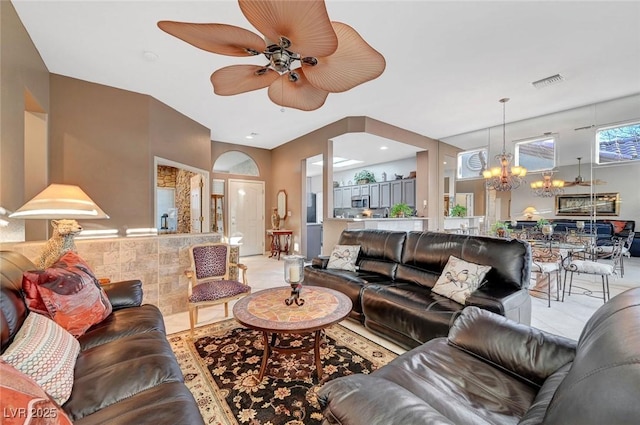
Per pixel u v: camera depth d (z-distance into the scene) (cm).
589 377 61
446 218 655
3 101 211
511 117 495
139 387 119
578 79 354
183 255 332
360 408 81
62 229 217
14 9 227
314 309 203
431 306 218
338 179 971
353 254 346
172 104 434
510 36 269
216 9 233
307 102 256
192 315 256
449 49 291
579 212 498
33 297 150
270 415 160
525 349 128
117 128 371
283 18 144
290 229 678
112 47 283
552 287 403
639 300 83
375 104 437
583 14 239
